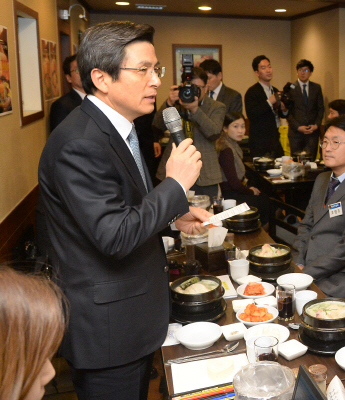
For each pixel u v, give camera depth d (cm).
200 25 895
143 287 131
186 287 176
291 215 380
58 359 255
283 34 934
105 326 126
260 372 105
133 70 121
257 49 928
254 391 101
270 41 931
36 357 50
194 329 152
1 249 260
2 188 272
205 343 142
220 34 907
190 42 899
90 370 132
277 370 105
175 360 138
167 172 129
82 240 125
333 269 228
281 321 161
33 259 277
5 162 280
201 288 172
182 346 147
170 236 244
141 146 505
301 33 893
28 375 50
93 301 125
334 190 255
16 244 288
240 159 424
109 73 121
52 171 121
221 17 895
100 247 114
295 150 671
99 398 134
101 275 125
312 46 859
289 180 433
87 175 114
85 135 118
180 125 151
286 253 204
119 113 129
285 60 946
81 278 126
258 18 912
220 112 376
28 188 342
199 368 133
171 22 884
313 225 266
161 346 148
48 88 421
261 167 482
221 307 169
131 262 128
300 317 152
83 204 113
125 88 122
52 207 128
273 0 744
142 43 122
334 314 144
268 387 102
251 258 206
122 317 127
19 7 322
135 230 115
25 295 52
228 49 916
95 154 116
